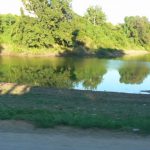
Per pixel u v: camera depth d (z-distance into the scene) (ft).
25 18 268.00
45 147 26.48
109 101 77.05
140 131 32.14
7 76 144.66
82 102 72.13
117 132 31.99
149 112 55.93
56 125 33.65
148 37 431.43
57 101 70.33
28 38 264.52
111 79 146.61
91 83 132.57
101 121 34.58
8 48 257.75
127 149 26.71
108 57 285.84
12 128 32.58
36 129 32.35
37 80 136.05
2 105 55.93
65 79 142.72
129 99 81.87
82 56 277.03
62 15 277.85
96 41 318.45
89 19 406.82
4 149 25.77
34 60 228.22
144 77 157.17
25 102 65.41
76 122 33.88
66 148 26.37
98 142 28.35
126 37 411.34
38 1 270.67
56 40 280.72
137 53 371.15
